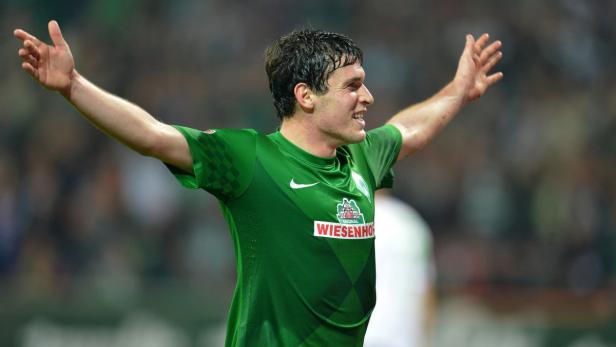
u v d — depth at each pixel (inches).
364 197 591.8
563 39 2153.1
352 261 572.1
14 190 1795.0
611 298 1411.2
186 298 1439.5
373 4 2250.2
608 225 1753.2
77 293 1462.8
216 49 2182.6
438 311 1389.0
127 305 1446.9
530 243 1736.0
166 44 2182.6
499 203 1822.1
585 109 1990.7
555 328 1370.6
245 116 2064.5
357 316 577.9
